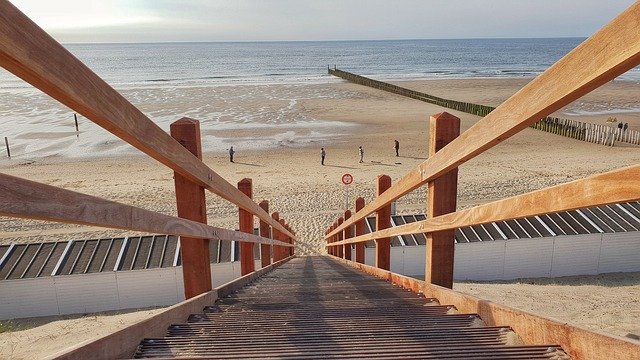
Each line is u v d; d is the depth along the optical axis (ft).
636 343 4.09
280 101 153.07
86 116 4.21
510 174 66.03
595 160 75.61
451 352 5.55
